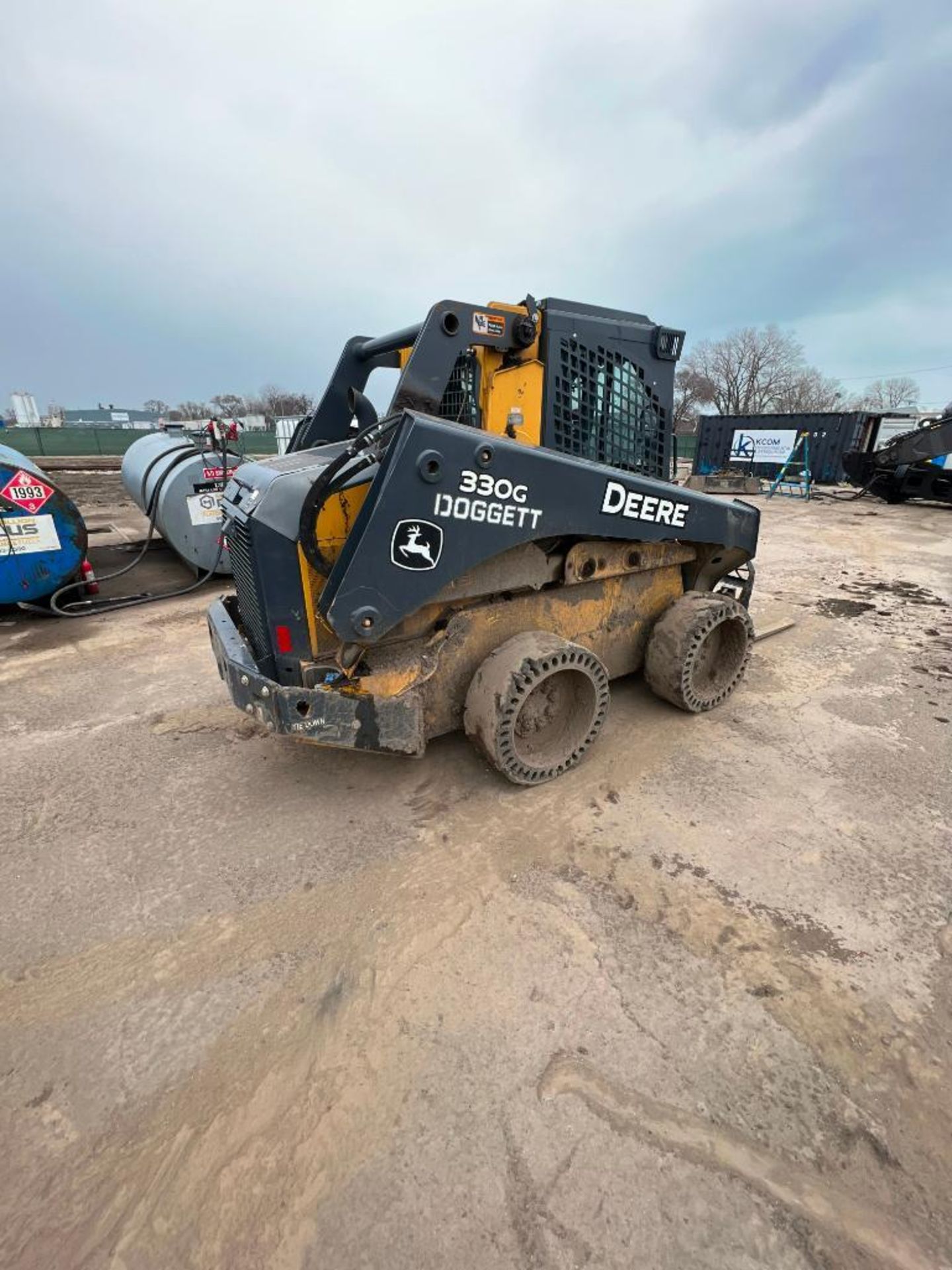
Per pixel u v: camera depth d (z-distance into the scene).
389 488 2.47
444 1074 1.83
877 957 2.21
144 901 2.52
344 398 4.16
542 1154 1.63
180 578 7.92
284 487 2.78
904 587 7.37
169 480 7.10
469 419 3.43
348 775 3.36
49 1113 1.75
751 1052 1.89
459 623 3.07
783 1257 1.44
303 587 2.79
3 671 4.91
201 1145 1.67
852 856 2.72
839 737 3.75
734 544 3.91
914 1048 1.90
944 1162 1.61
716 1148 1.64
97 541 10.20
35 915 2.46
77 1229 1.51
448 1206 1.53
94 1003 2.08
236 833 2.92
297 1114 1.74
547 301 3.42
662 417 4.05
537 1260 1.43
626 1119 1.71
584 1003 2.04
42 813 3.10
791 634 5.65
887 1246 1.45
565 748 3.32
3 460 5.78
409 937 2.32
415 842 2.83
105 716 4.11
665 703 4.16
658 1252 1.44
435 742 3.66
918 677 4.66
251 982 2.14
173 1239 1.49
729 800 3.12
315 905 2.48
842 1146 1.65
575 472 2.95
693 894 2.50
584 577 3.38
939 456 13.99
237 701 2.86
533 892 2.52
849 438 18.55
